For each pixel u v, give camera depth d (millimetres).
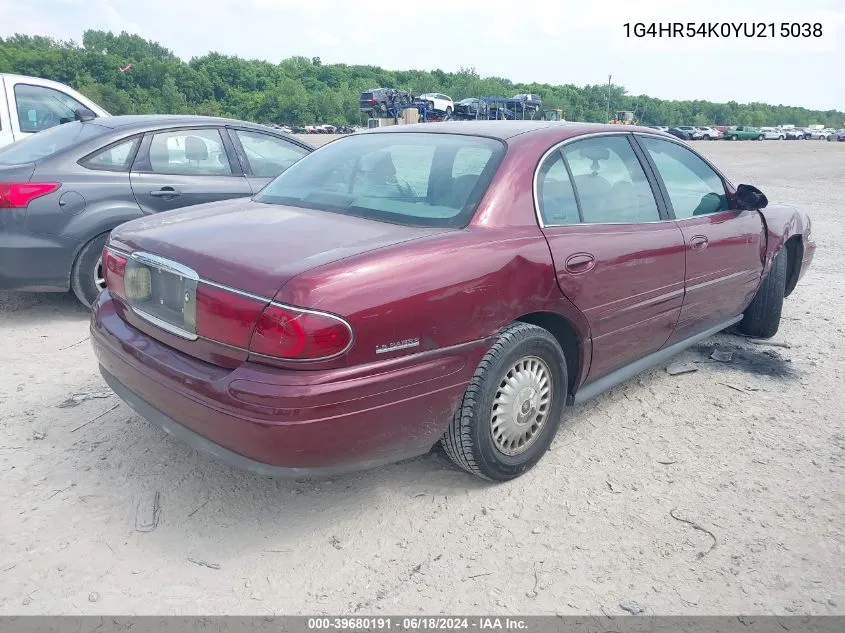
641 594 2578
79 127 5832
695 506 3127
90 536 2824
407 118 41656
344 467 2666
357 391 2543
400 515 3021
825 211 13008
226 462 2652
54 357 4719
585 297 3344
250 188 6137
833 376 4672
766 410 4125
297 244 2771
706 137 79250
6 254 5012
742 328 5363
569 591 2588
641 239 3674
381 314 2576
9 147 5973
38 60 114750
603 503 3137
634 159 3924
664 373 4668
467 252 2861
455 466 3422
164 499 3090
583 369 3521
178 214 3447
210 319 2627
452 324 2793
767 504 3154
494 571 2686
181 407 2688
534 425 3326
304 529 2918
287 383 2461
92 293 5438
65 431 3650
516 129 3562
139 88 118375
